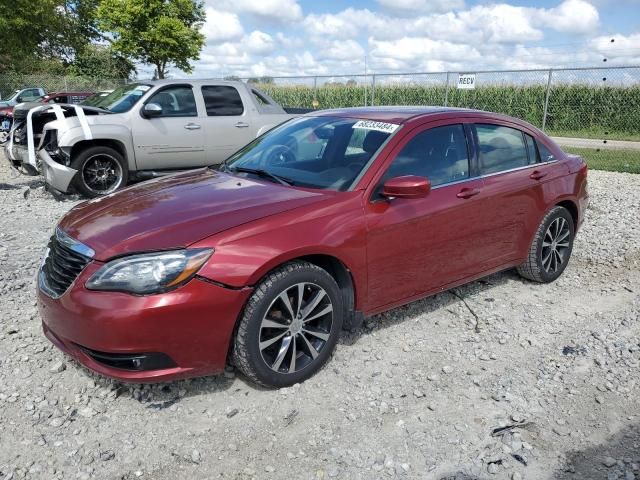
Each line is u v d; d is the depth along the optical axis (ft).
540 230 16.30
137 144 29.45
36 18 102.99
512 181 15.11
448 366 12.23
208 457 9.36
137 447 9.57
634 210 27.43
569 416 10.64
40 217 24.64
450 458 9.43
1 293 15.64
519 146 15.99
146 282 9.62
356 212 11.78
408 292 13.15
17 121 31.04
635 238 22.39
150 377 9.92
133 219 10.96
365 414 10.55
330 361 12.30
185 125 30.66
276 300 10.69
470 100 73.10
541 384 11.69
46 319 10.73
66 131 27.37
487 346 13.24
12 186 32.27
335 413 10.56
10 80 107.96
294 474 9.00
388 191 11.86
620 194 31.50
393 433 10.03
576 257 20.13
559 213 16.72
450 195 13.48
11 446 9.47
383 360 12.45
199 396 10.96
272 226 10.69
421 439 9.89
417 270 13.15
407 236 12.61
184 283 9.75
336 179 12.49
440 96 73.26
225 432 9.97
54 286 10.62
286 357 11.18
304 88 79.97
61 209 26.40
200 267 9.86
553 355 12.91
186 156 31.07
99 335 9.64
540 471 9.16
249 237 10.38
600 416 10.66
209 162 31.96
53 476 8.84
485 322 14.44
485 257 14.88
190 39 106.32
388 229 12.20
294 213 11.10
